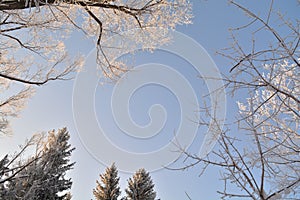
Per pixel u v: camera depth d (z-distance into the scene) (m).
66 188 13.68
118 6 4.77
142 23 5.23
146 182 18.47
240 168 1.66
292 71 1.72
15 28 4.89
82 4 4.43
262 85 1.65
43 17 4.90
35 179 7.86
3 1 3.36
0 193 7.34
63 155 12.89
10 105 6.25
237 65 1.67
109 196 17.61
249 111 1.73
